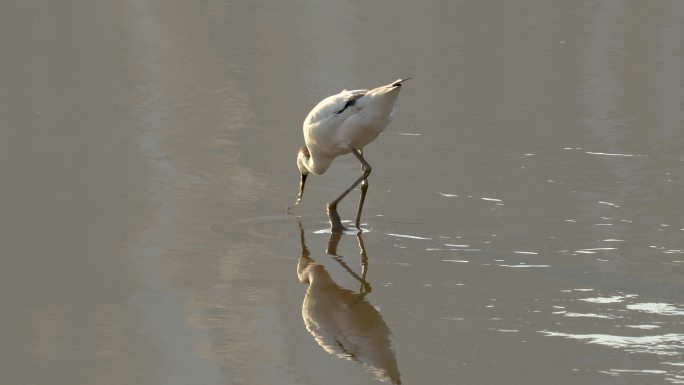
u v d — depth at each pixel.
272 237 12.22
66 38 22.05
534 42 22.11
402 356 9.05
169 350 9.16
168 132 16.30
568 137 16.20
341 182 14.33
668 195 13.53
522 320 9.81
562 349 9.14
